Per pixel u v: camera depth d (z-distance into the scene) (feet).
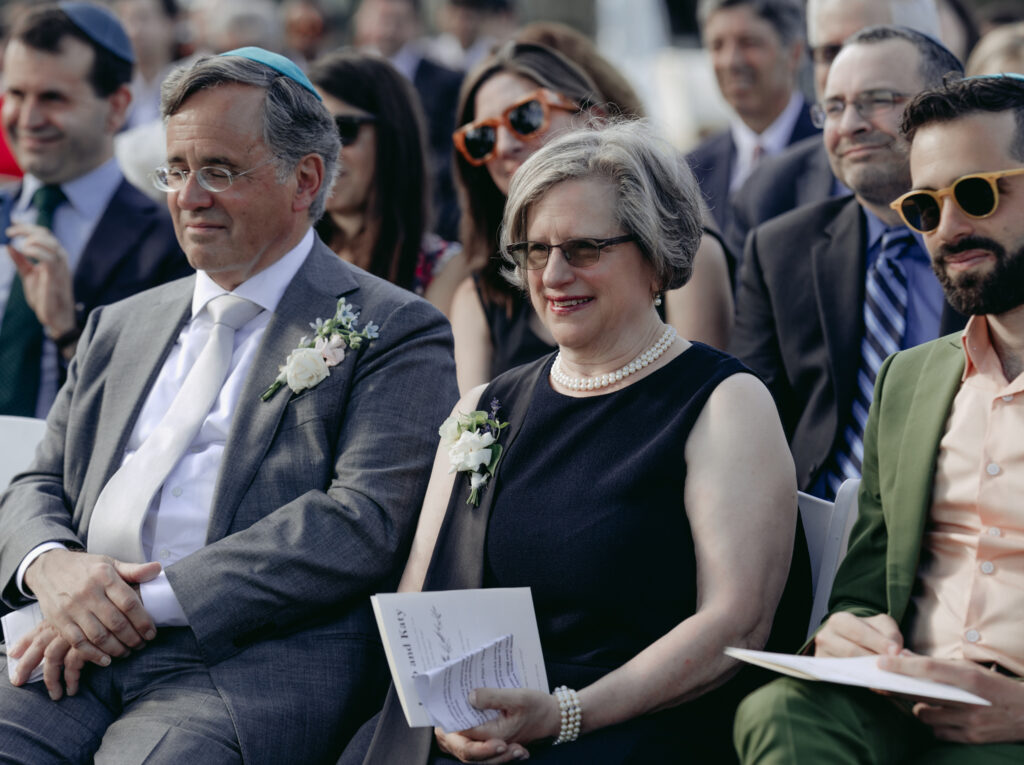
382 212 30.22
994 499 16.53
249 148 20.83
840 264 25.85
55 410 22.88
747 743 15.48
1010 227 16.29
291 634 19.71
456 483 19.29
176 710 18.66
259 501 20.24
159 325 22.31
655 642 16.96
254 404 20.74
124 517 20.40
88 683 19.79
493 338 28.73
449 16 62.80
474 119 29.43
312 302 21.56
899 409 17.89
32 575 20.24
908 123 17.17
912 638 17.06
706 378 18.11
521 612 17.17
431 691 16.01
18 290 30.32
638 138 18.58
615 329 18.52
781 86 39.04
